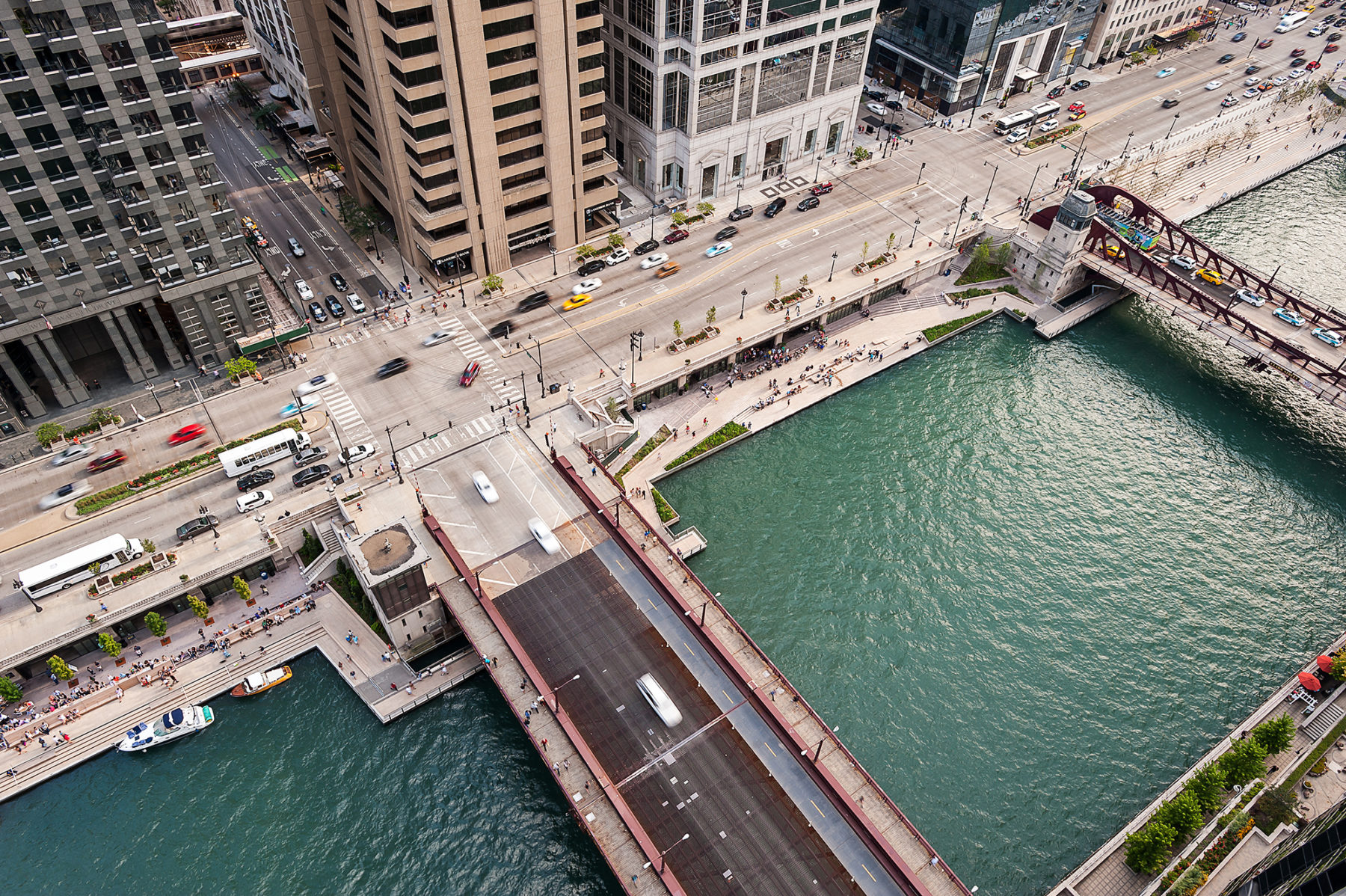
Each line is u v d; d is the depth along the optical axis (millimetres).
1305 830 84875
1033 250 161250
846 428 138375
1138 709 105562
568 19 134625
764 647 109812
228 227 125750
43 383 133250
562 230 158375
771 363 146750
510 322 146000
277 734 102000
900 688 106375
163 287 124812
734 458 133375
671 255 161000
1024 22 198125
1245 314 152625
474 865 91688
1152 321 162250
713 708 96562
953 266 169750
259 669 106938
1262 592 118312
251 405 131000
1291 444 139250
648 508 123562
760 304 150750
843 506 126875
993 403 143750
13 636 102000
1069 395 146000
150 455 123188
